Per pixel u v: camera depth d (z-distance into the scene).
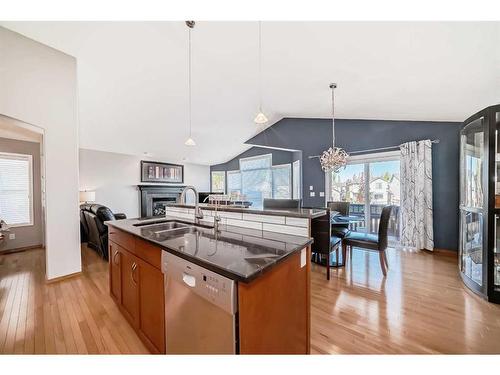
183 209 2.48
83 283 2.64
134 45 2.51
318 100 3.83
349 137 4.80
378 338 1.65
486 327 1.78
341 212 3.92
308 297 1.39
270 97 3.84
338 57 2.39
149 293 1.47
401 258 3.49
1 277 2.84
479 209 2.34
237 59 2.70
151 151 6.37
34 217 4.29
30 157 4.26
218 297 0.96
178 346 1.21
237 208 2.02
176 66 2.91
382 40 1.97
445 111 3.31
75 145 2.84
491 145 2.20
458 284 2.56
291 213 1.62
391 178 4.34
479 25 1.61
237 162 8.06
